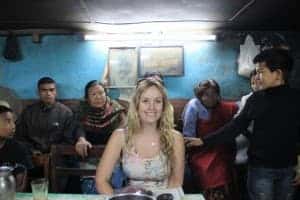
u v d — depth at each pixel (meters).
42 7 3.06
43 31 4.07
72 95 4.14
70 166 3.07
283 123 2.47
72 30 4.05
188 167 3.34
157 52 4.08
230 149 3.29
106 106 3.50
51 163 2.54
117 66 4.10
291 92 2.51
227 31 4.02
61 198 1.91
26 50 4.14
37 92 4.14
